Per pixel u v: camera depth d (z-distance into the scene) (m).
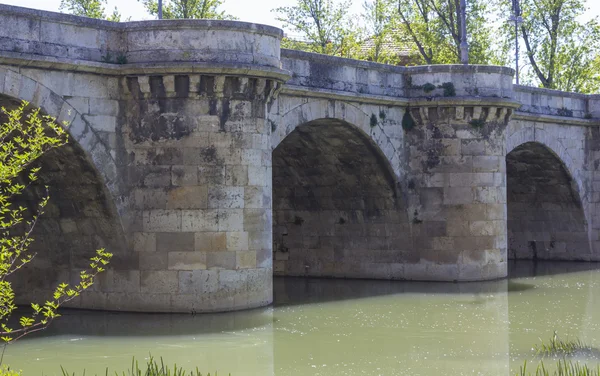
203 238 25.84
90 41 25.33
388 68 34.22
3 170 15.71
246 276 26.36
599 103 44.34
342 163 35.28
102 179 25.61
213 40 25.77
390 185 35.06
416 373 20.20
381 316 27.36
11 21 23.52
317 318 26.91
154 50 25.70
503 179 35.69
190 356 21.55
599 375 19.09
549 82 57.22
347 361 21.31
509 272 39.88
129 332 23.89
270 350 22.31
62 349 22.17
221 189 25.97
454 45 56.31
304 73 30.62
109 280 26.52
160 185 25.89
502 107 35.03
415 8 56.75
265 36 26.64
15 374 15.46
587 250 44.78
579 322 26.52
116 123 26.03
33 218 27.42
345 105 32.25
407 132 35.22
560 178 44.06
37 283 27.98
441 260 34.94
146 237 25.98
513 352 22.33
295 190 37.50
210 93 25.92
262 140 26.83
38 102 24.06
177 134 25.83
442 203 34.84
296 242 38.16
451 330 25.17
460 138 34.75
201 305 25.83
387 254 35.97
